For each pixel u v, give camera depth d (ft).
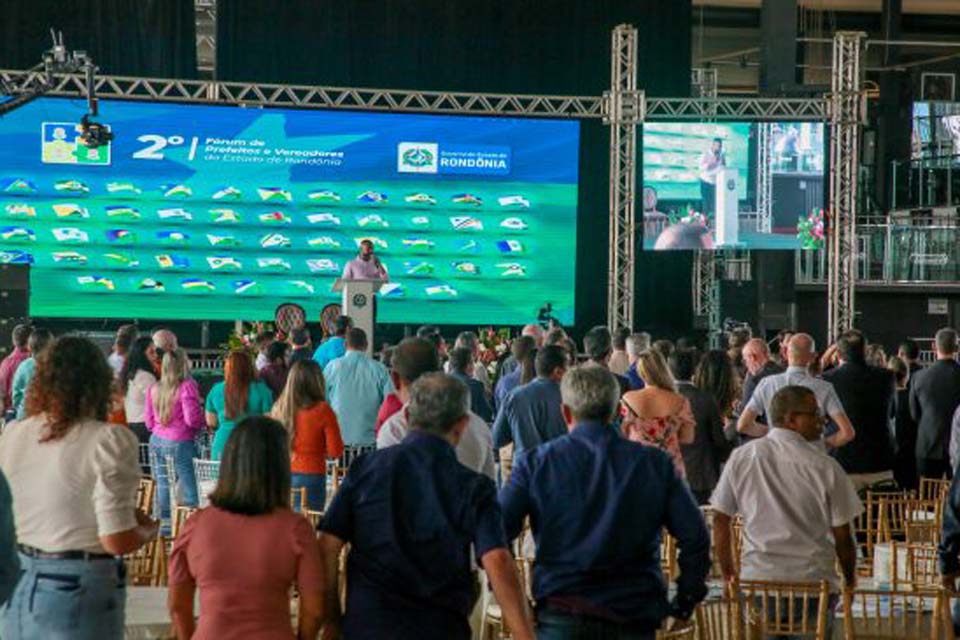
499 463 39.04
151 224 77.56
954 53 124.57
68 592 18.37
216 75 81.35
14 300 68.39
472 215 80.33
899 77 106.83
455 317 80.43
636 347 41.91
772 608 23.24
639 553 18.92
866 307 89.20
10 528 14.96
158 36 80.94
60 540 18.40
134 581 26.61
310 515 27.73
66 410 18.53
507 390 42.29
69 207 76.79
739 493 23.72
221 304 78.38
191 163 77.82
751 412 35.06
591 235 86.58
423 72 84.02
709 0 115.65
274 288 78.74
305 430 35.83
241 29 82.23
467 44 84.28
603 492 18.85
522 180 80.64
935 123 108.27
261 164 78.48
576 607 18.78
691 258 88.89
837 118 73.67
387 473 17.75
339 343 50.24
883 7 112.78
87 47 80.33
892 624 22.74
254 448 17.21
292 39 82.79
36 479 18.45
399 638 17.47
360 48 83.41
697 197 74.74
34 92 68.13
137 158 77.36
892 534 36.42
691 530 18.92
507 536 19.07
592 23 85.40
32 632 18.43
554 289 81.20
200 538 17.19
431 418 17.93
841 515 23.48
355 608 17.65
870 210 105.40
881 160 106.01
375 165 79.51
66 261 76.84
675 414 30.99
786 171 75.05
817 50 115.44
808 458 23.54
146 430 46.29
